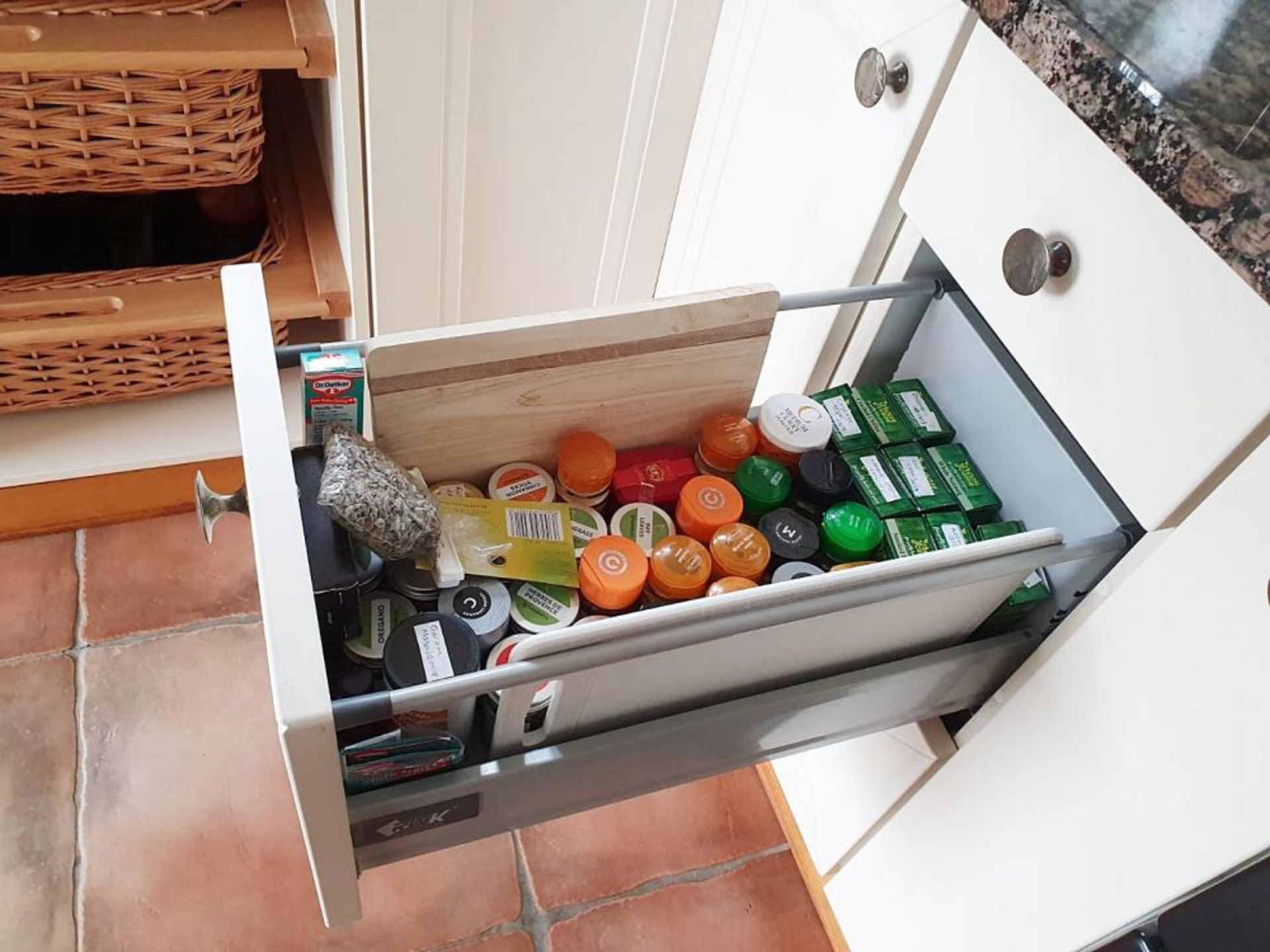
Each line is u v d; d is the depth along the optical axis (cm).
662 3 102
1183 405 61
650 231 127
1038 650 80
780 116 97
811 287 97
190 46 96
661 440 90
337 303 122
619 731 72
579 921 117
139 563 134
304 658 53
